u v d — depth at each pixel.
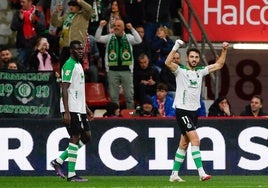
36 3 50.25
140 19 48.88
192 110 34.84
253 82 54.41
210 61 52.19
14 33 51.06
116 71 45.66
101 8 48.41
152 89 46.31
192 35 48.22
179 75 34.84
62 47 44.56
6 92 40.34
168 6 49.44
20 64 44.88
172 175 35.66
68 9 47.25
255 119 39.88
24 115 40.31
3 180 36.38
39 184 33.84
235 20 49.84
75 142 35.38
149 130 39.56
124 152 39.50
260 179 37.28
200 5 49.69
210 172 39.72
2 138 39.16
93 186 32.81
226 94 54.16
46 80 40.50
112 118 39.50
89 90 46.41
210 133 39.72
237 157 39.84
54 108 40.34
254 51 54.22
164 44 47.72
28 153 39.22
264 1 49.88
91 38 46.81
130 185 33.34
